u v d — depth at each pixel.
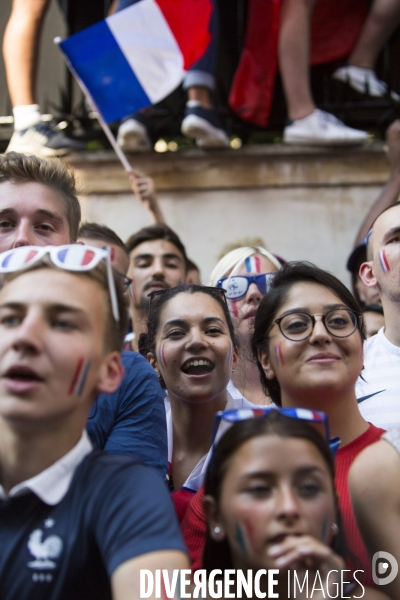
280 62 5.56
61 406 1.76
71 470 1.80
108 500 1.73
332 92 6.00
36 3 5.68
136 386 2.66
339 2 5.92
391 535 1.95
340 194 5.55
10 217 2.81
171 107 6.00
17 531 1.73
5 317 1.81
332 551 1.75
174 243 4.48
